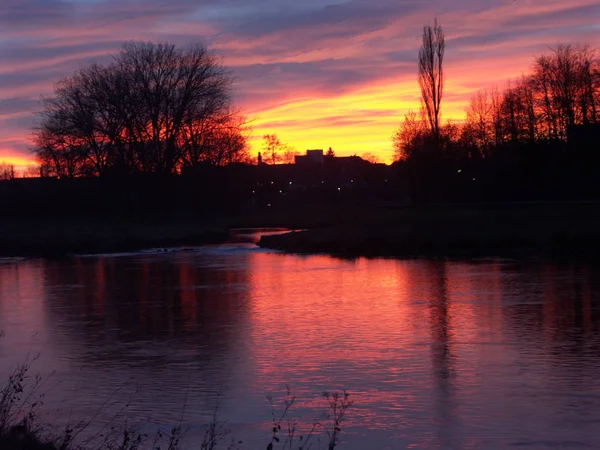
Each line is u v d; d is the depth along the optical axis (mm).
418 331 19156
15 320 22641
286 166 155875
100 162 68250
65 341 19094
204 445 10336
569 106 70250
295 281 30969
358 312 22359
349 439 11266
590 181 64438
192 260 43000
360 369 15375
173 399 13555
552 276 30062
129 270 37938
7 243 53344
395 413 12430
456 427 11664
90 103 66312
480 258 38562
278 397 13562
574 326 19297
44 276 36219
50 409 13016
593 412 12211
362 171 150375
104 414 12727
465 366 15398
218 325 20844
